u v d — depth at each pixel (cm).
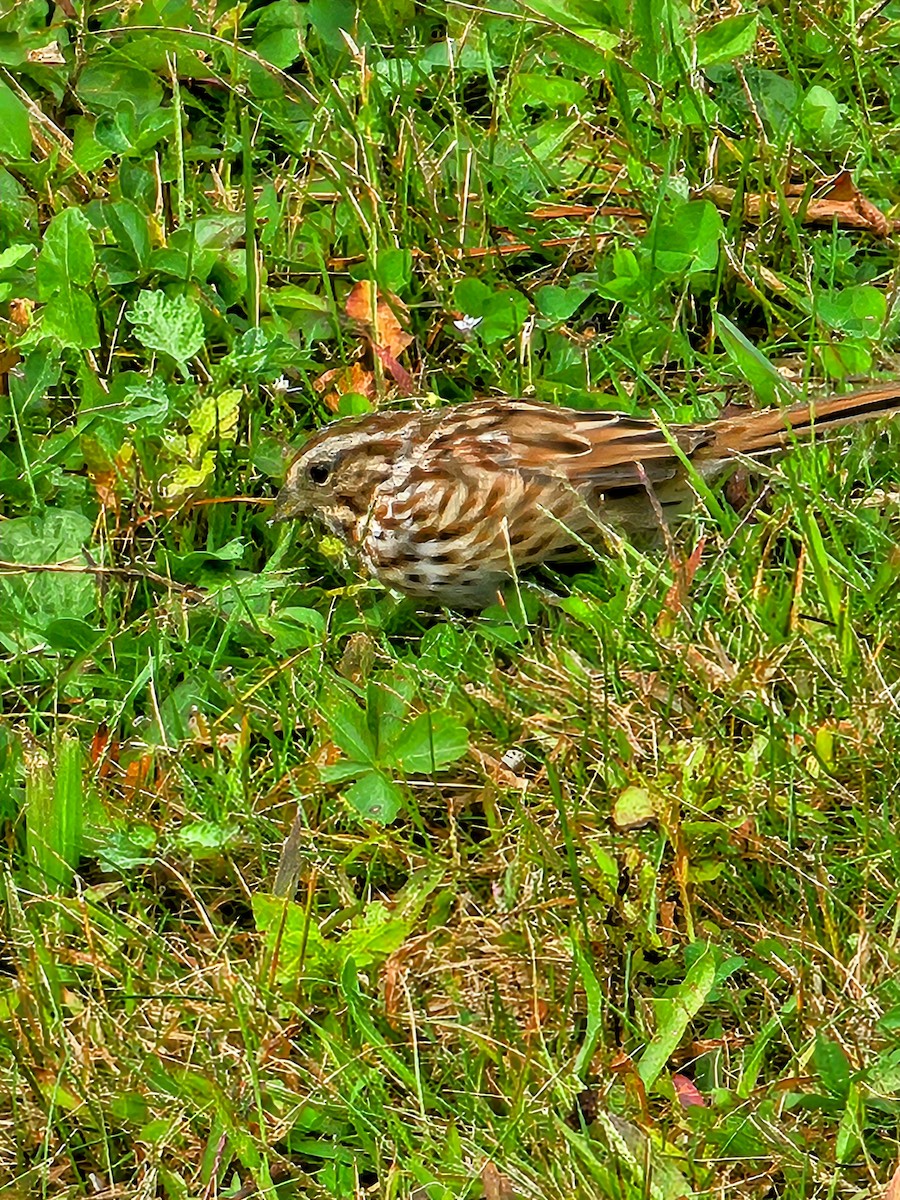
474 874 614
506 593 709
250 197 774
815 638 646
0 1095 571
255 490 739
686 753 616
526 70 865
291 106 856
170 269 777
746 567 680
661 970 588
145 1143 557
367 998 579
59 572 696
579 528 703
